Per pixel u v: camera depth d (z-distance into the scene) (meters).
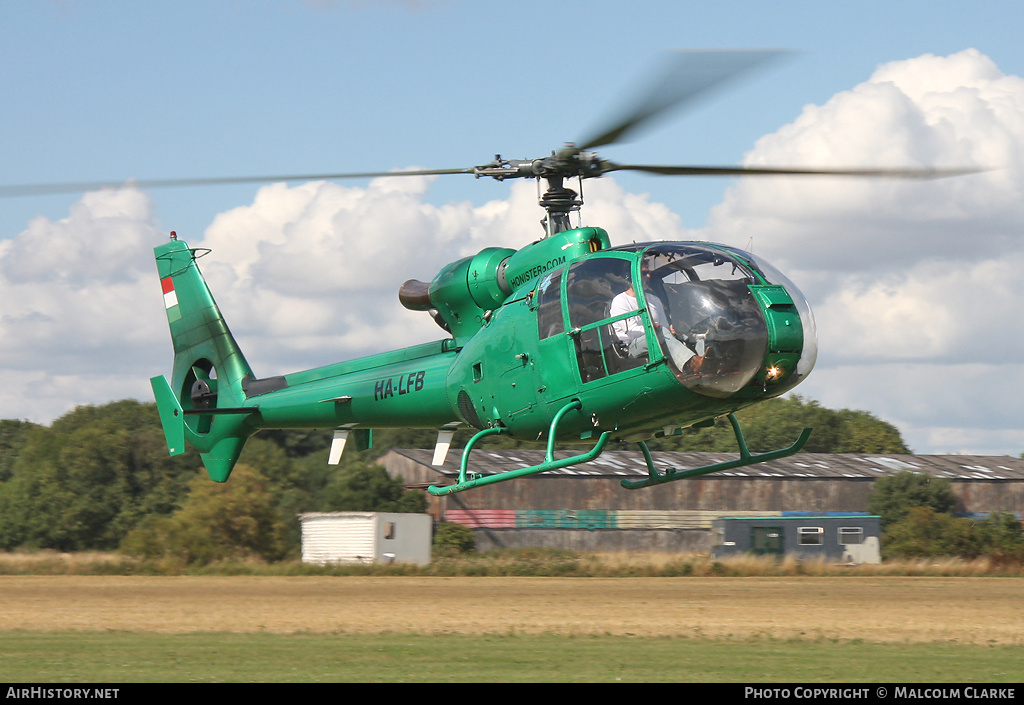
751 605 50.19
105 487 113.19
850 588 63.16
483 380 37.75
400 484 105.44
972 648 33.31
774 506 115.94
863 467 124.50
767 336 31.77
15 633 37.50
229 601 52.50
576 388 34.06
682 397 32.62
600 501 110.69
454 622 41.34
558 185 36.47
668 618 43.44
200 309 54.34
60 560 83.12
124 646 33.03
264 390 50.47
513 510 107.56
